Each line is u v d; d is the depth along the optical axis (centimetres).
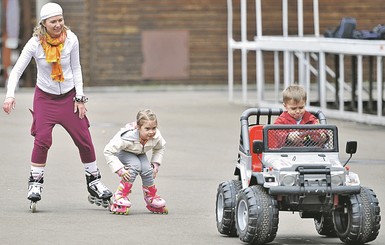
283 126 1450
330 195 1390
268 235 1390
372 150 2575
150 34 5000
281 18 5044
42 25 1698
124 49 4997
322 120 1533
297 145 1450
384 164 2323
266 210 1385
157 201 1683
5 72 4881
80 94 1723
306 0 5019
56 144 2652
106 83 5000
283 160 1414
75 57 1720
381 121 3158
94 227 1561
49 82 1708
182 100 4138
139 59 5006
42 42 1697
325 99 3431
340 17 5044
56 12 1694
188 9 5000
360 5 5044
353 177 1412
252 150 1480
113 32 4984
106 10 4972
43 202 1803
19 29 4891
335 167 1402
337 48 3322
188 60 5028
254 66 5081
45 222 1603
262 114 1541
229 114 3516
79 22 4966
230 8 3988
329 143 1454
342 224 1445
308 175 1394
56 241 1448
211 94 4534
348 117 3309
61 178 2086
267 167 1430
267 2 5031
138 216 1664
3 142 2689
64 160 2352
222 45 5028
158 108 3734
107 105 3844
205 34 5019
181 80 5034
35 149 1706
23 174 2141
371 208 1397
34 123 1723
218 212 1517
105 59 4997
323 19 5041
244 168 1488
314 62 4772
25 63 1711
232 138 2827
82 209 1733
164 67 5019
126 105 3856
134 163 1672
